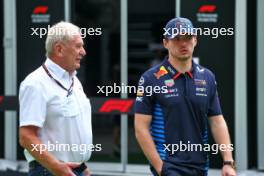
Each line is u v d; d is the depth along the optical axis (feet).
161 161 47.70
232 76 84.43
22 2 91.61
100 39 99.04
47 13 90.79
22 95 42.34
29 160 43.88
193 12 84.99
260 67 83.92
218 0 84.07
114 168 91.35
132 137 91.61
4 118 93.30
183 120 47.52
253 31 85.92
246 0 83.56
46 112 42.52
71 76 43.86
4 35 92.27
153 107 48.32
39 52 91.35
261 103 84.17
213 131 49.34
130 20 91.35
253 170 85.30
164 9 90.94
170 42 47.57
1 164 91.20
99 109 86.33
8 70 92.22
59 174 41.70
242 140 84.12
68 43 42.57
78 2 94.07
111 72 99.50
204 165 48.57
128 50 91.61
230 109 84.74
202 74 48.26
